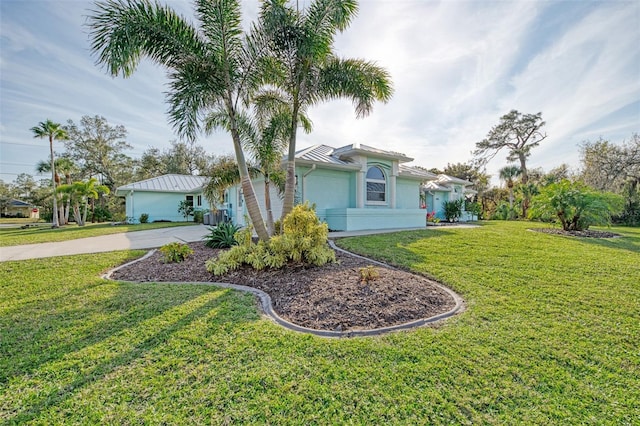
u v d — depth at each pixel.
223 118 9.20
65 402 2.41
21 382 2.67
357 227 13.86
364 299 4.64
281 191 11.48
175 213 27.20
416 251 8.54
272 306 4.66
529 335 3.56
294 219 6.79
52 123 23.62
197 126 6.43
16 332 3.65
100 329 3.70
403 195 19.09
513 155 33.09
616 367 2.93
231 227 10.33
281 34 7.05
